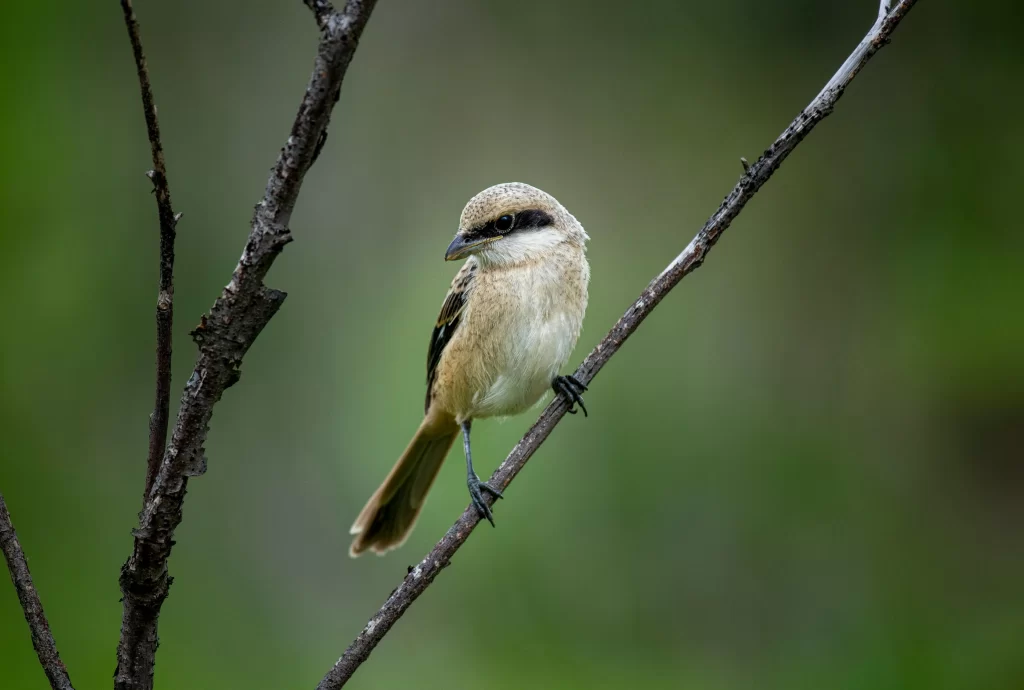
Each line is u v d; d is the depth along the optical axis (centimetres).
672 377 1227
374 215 1309
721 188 1358
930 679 1113
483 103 1364
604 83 1382
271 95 1275
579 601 1124
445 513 1084
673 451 1180
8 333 1159
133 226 1221
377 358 1212
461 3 1373
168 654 1090
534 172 1348
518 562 1116
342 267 1281
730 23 1401
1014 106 1348
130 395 1180
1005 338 1268
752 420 1242
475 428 1111
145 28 1257
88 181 1219
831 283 1342
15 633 1061
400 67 1356
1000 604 1166
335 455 1184
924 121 1371
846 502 1224
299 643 1116
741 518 1177
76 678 1027
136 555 388
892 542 1208
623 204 1346
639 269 1302
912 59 1381
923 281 1320
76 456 1150
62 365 1165
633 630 1122
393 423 1166
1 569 1094
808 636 1133
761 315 1313
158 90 1253
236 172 1257
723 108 1391
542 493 1124
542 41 1391
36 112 1227
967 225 1340
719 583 1150
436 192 1325
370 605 1140
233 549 1162
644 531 1151
